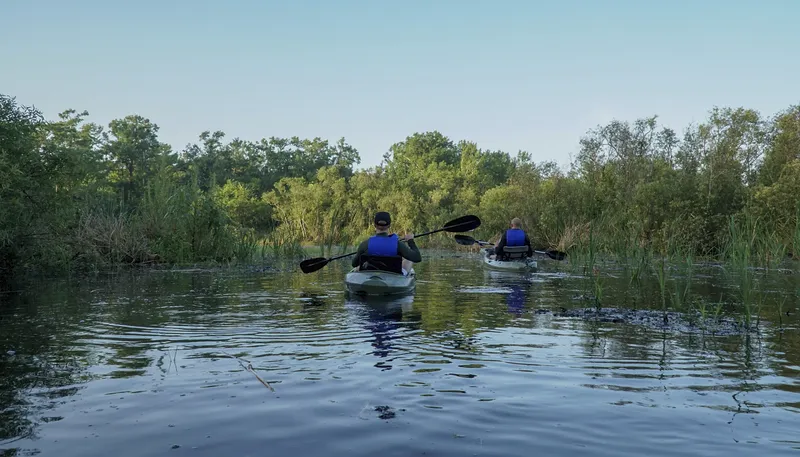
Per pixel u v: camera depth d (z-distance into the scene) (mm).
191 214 16578
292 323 5977
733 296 7973
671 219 19062
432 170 63531
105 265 14336
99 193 17906
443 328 5660
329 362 4215
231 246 16797
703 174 20688
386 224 8922
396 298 8078
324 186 47531
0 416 3023
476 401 3273
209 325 5844
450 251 26109
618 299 7852
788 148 23594
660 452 2539
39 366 4102
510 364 4148
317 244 33938
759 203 19562
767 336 5207
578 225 21703
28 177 10430
